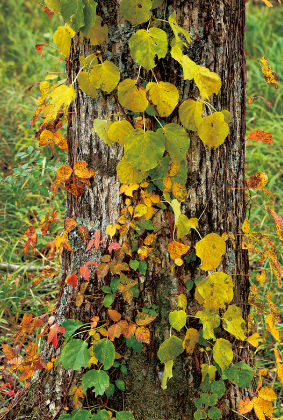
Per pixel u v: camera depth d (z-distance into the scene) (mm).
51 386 1749
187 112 1497
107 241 1670
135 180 1524
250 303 1753
